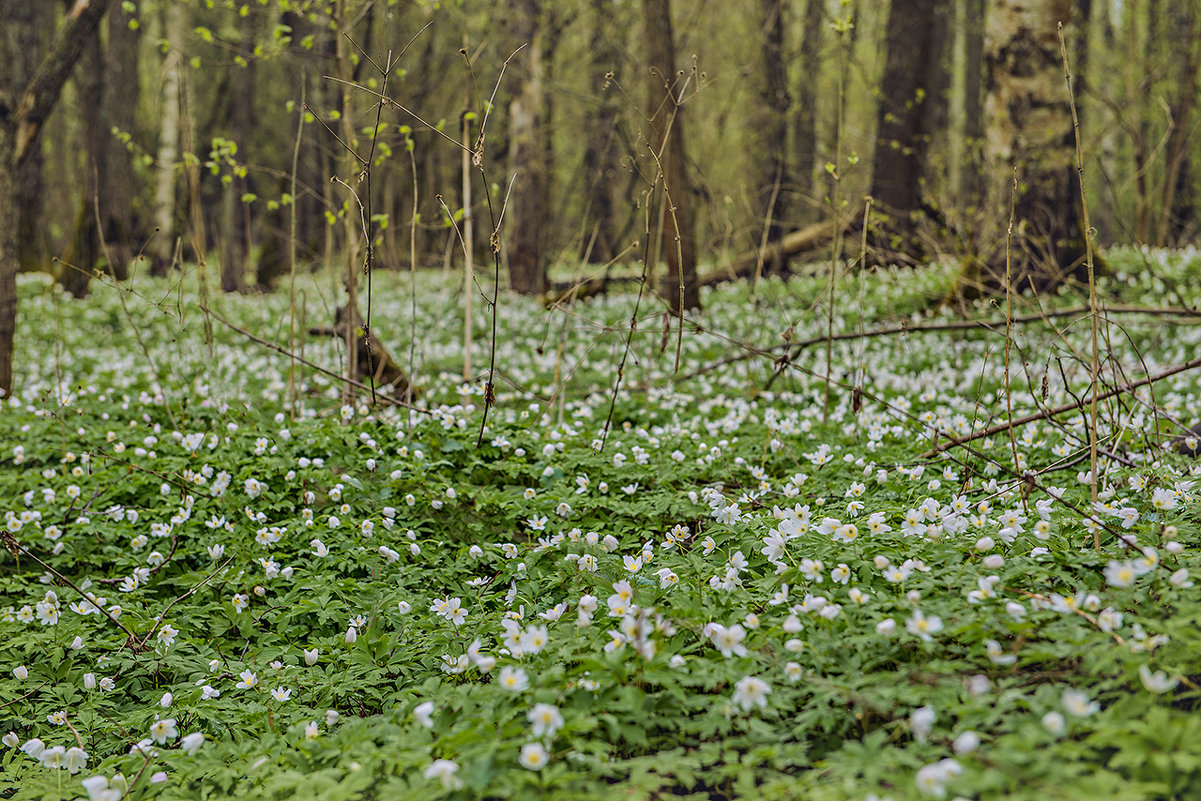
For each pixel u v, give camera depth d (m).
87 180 17.81
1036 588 3.32
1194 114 24.12
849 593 3.32
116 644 4.43
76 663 4.43
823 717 2.78
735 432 7.16
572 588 4.38
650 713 2.94
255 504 5.78
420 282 20.31
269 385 8.78
